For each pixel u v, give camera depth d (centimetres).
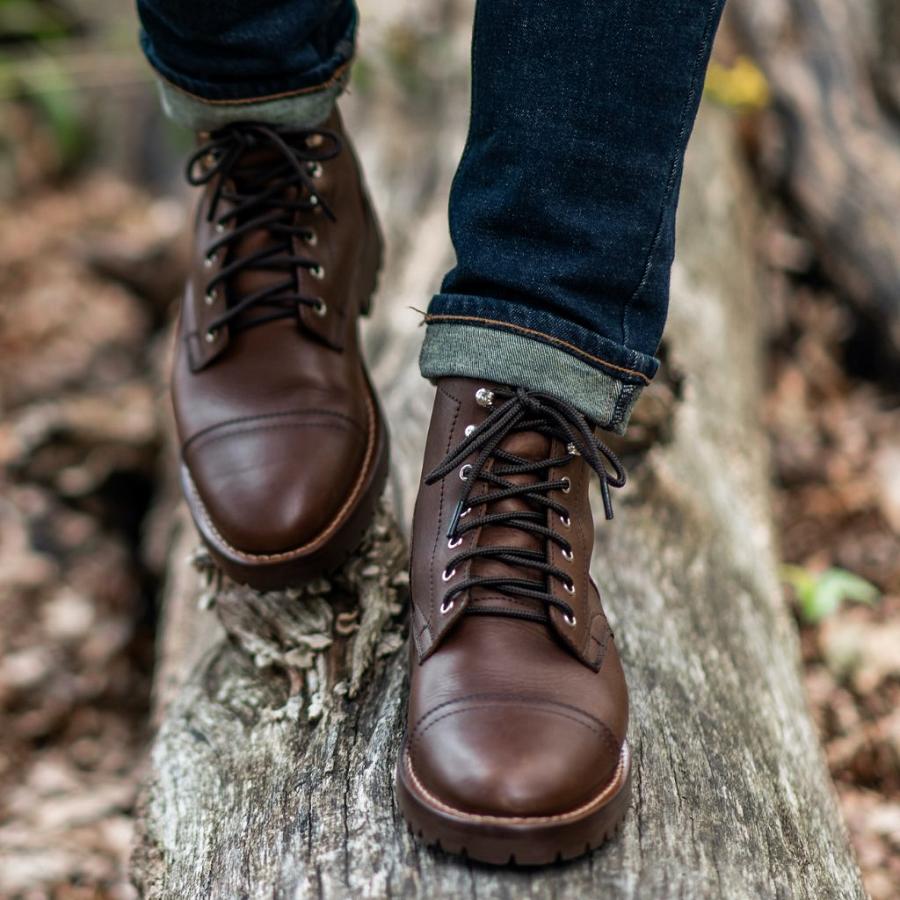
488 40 96
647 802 98
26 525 231
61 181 372
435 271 199
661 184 96
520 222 97
